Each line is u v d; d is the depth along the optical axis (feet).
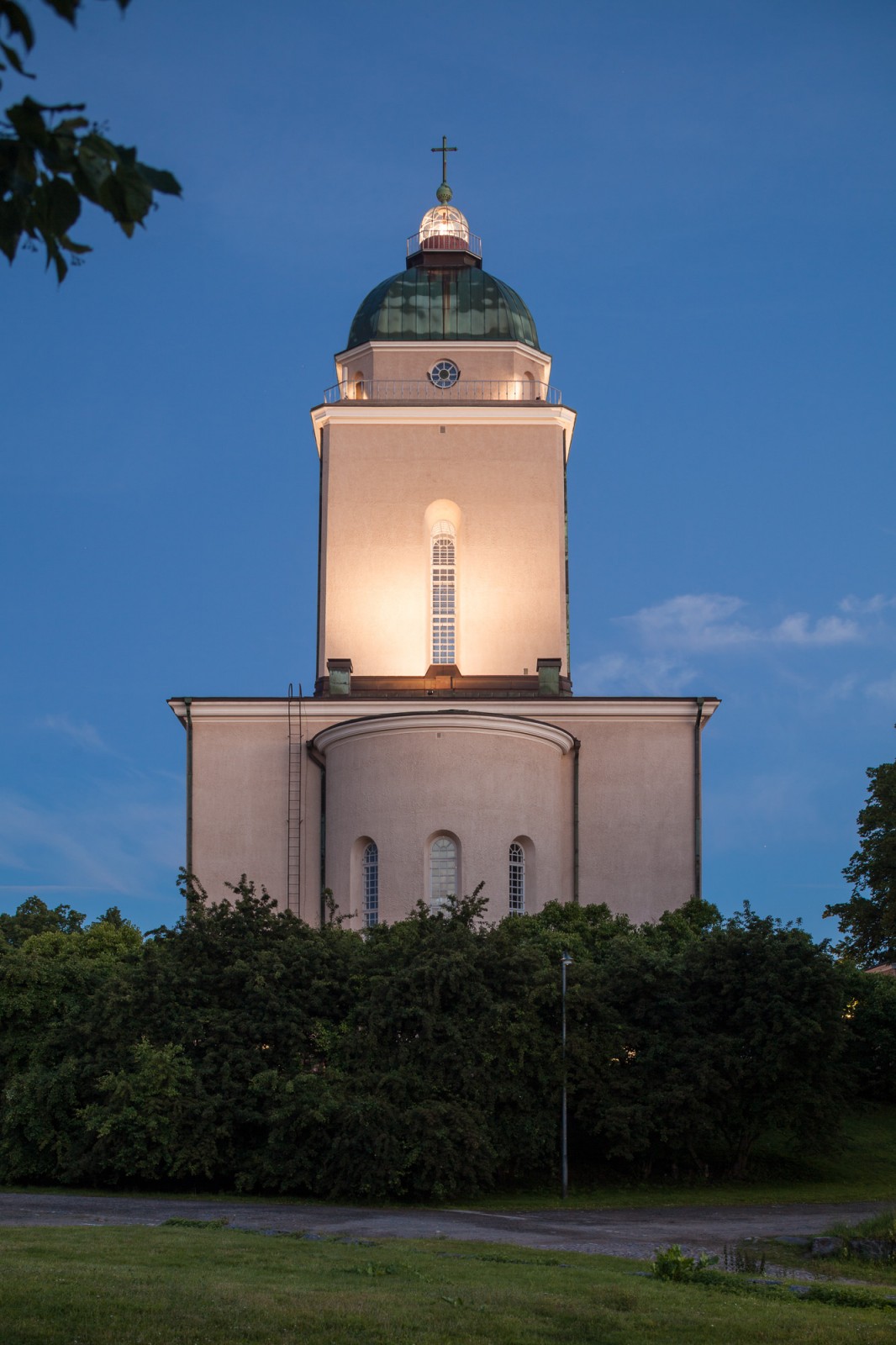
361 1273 70.13
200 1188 127.85
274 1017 130.21
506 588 196.44
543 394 206.39
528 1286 67.92
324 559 197.98
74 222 24.43
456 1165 118.62
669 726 185.06
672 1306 63.67
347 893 171.32
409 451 199.52
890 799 164.04
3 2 22.09
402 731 170.91
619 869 181.57
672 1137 133.39
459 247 216.33
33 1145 131.44
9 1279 60.44
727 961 138.72
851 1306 68.18
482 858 167.94
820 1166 143.95
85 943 171.94
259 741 183.73
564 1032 129.29
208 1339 51.67
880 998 173.47
